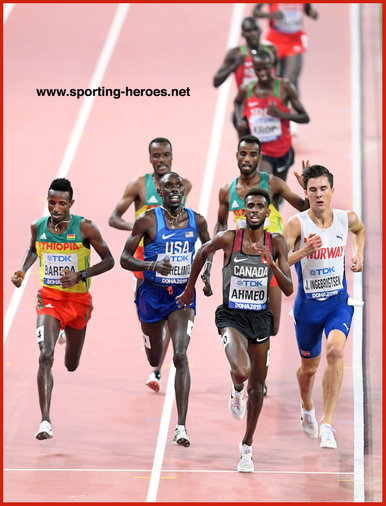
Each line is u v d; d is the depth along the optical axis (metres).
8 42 73.81
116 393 39.44
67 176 57.84
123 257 35.03
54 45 73.50
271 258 31.83
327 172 34.53
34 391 39.56
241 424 37.25
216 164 58.44
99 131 63.06
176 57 71.69
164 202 34.97
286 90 48.34
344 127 62.66
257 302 32.81
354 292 45.97
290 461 34.56
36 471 33.78
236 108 50.59
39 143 61.72
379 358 41.03
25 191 56.25
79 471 33.78
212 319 44.88
